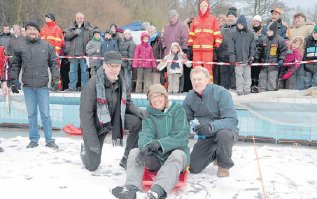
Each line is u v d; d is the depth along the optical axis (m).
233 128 4.30
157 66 8.61
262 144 7.13
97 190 3.89
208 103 4.39
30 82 5.61
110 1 35.84
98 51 8.88
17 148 5.68
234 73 8.55
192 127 4.30
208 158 4.47
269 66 7.98
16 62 5.64
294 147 6.38
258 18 8.86
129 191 3.57
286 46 7.91
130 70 8.94
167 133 4.06
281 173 4.58
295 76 8.05
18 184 4.04
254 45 7.97
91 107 4.26
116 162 4.96
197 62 8.09
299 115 7.06
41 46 5.62
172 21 8.70
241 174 4.52
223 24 9.33
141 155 3.87
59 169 4.60
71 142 6.11
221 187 4.08
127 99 4.50
